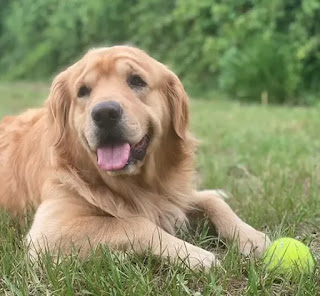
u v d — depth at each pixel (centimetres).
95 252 81
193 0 454
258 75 381
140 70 93
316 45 371
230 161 171
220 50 424
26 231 100
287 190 126
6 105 360
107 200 95
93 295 72
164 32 494
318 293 73
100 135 86
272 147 188
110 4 546
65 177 96
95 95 89
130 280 73
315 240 98
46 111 112
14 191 114
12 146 118
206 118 281
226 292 74
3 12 760
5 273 80
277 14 396
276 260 78
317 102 354
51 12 648
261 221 106
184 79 448
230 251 82
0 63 700
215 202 103
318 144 193
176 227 101
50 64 612
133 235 84
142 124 89
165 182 101
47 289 74
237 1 430
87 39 570
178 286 73
